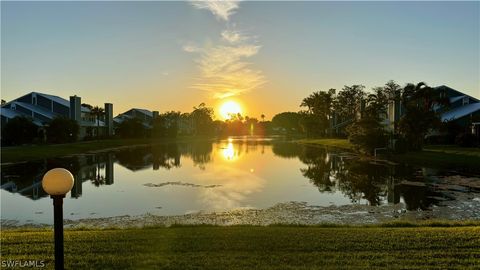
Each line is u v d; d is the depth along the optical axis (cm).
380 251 783
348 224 1380
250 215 1600
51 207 1811
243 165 3744
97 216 1614
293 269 672
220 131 16375
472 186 2225
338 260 723
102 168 3478
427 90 4488
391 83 6838
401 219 1482
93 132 8388
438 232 947
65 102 7662
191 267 683
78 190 2289
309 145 7356
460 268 673
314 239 888
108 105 9031
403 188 2206
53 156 4472
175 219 1536
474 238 871
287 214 1612
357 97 9950
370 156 4347
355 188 2275
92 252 781
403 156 3862
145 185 2470
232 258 738
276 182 2586
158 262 711
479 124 4641
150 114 11531
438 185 2277
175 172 3186
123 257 744
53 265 698
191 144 8088
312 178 2767
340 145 6412
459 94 6359
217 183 2547
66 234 967
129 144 7369
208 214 1630
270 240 882
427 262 708
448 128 5078
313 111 10519
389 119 5816
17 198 2038
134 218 1567
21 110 6831
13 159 3869
